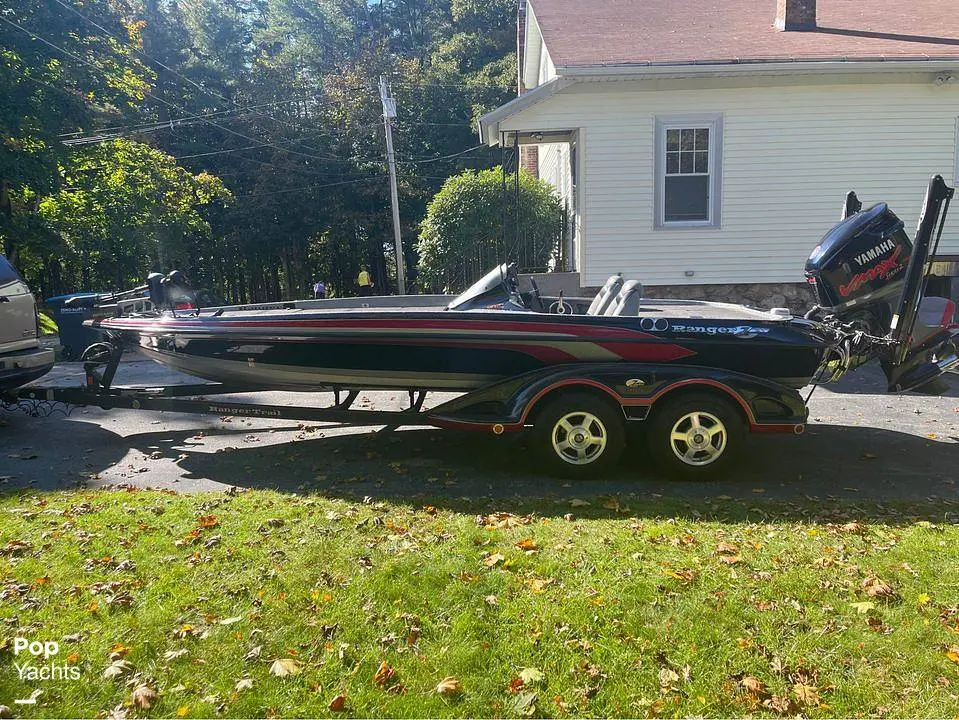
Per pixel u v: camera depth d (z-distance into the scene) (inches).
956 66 454.0
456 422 227.5
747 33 527.5
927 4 582.9
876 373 400.5
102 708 108.0
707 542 164.2
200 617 130.6
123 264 1157.1
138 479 227.6
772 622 128.3
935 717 104.7
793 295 500.4
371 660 118.0
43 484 222.5
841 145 486.6
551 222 614.5
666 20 559.5
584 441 221.5
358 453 256.2
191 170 1455.5
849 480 220.5
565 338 224.7
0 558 155.8
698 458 220.5
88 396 274.4
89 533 169.9
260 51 1900.8
